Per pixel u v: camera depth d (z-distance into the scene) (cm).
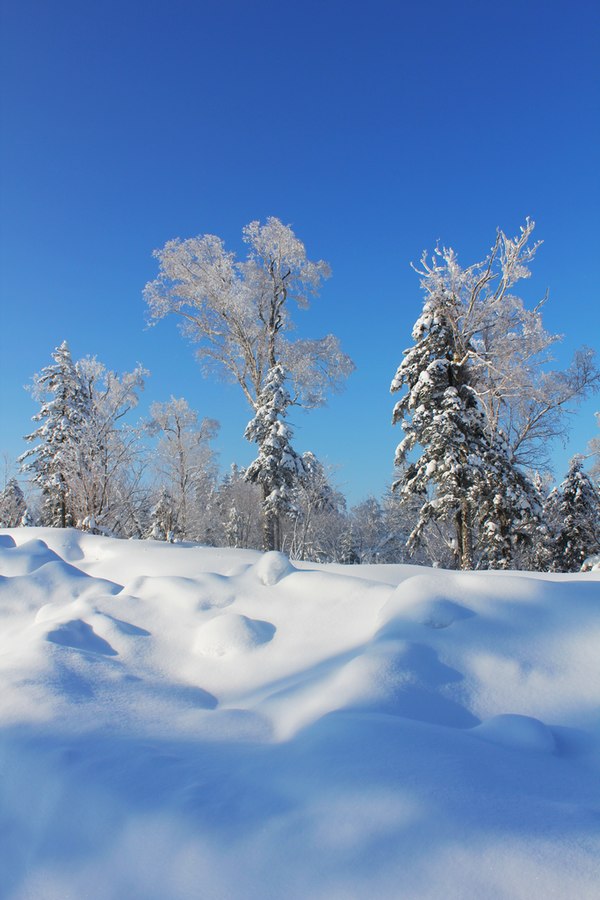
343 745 251
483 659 357
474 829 188
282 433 2053
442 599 417
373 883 175
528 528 1766
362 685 324
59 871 224
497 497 1656
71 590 594
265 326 2180
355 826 198
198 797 230
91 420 1816
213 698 388
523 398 1925
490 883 168
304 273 2159
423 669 343
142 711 351
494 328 1745
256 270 2148
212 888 190
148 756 272
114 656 445
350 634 438
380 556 3591
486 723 294
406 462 1731
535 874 169
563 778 235
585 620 392
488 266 1595
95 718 333
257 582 537
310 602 492
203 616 496
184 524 2589
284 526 2645
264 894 183
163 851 211
